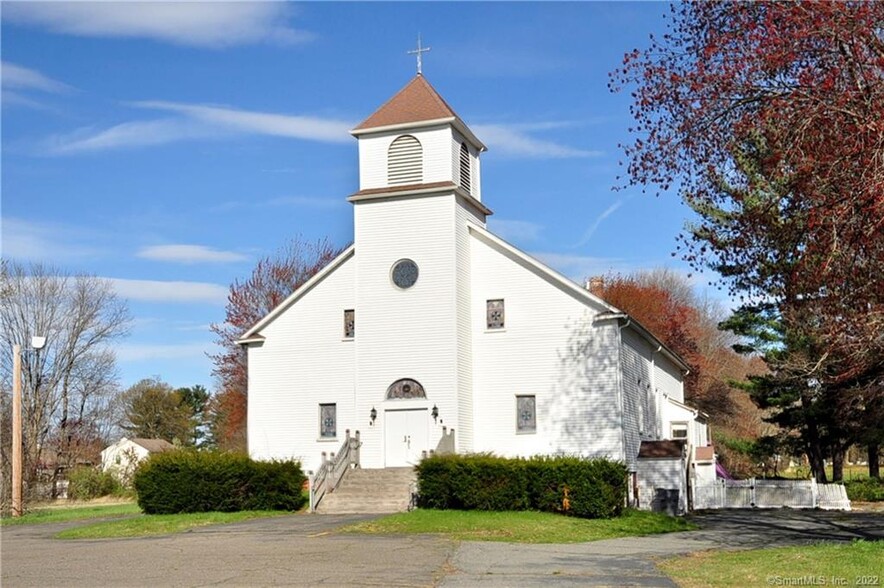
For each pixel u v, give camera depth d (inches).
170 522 1182.9
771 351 1914.4
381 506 1336.1
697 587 655.8
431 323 1476.4
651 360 1756.9
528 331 1503.4
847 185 818.8
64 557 873.5
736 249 971.9
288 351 1599.4
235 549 908.0
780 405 1988.2
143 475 1327.5
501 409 1498.5
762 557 810.8
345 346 1567.4
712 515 1502.2
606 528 1138.0
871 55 837.8
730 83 884.0
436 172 1504.7
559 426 1469.0
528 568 766.5
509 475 1238.9
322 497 1368.1
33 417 2564.0
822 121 849.5
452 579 700.7
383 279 1508.4
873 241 840.3
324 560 816.3
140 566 794.2
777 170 868.6
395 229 1513.3
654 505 1446.9
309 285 1600.6
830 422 1915.6
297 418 1576.0
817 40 846.5
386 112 1546.5
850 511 1595.7
